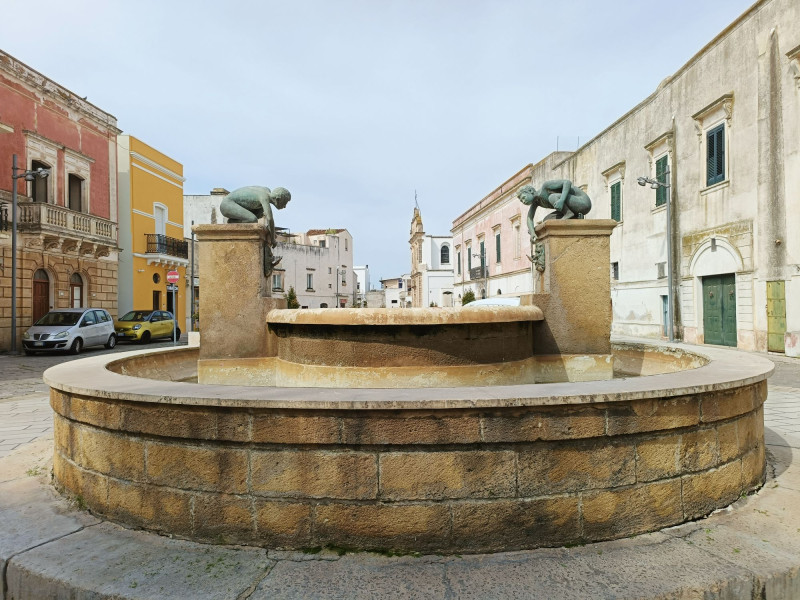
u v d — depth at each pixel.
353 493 2.66
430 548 2.65
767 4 13.80
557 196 5.22
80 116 22.41
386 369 4.25
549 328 5.12
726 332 15.77
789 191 13.28
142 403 2.88
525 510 2.69
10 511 3.26
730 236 15.30
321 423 2.65
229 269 5.03
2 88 18.52
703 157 16.45
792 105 13.16
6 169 18.64
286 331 4.77
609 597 2.26
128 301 25.75
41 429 6.04
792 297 13.20
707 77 16.14
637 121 20.12
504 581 2.39
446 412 2.62
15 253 17.20
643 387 2.84
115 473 3.05
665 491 2.89
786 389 8.49
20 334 18.59
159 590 2.36
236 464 2.74
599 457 2.77
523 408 2.66
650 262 19.38
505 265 32.78
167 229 29.20
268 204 5.18
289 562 2.57
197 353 6.94
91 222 21.78
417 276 54.41
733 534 2.81
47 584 2.49
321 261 55.34
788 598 2.46
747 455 3.33
